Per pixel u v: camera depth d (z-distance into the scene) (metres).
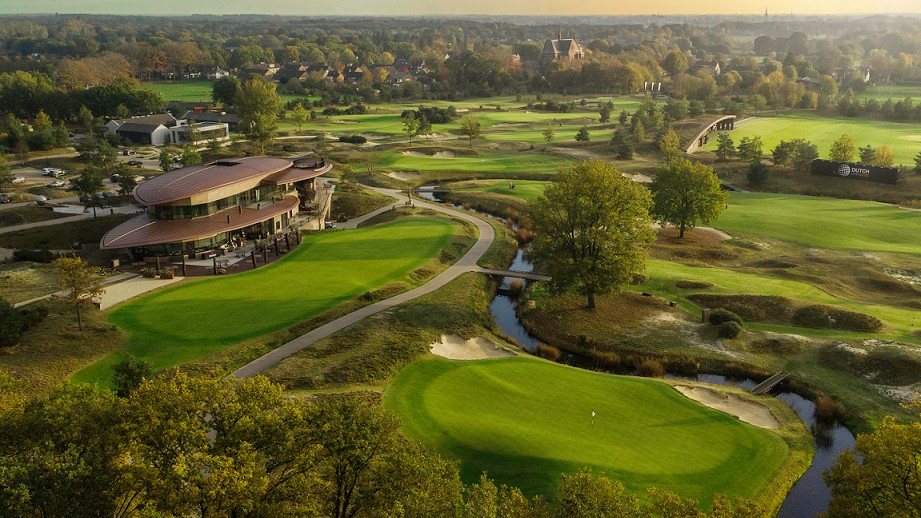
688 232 112.12
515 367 63.38
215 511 29.12
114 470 29.70
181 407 32.09
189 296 77.56
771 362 66.69
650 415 55.03
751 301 79.31
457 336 70.31
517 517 29.25
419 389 57.34
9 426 31.92
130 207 119.75
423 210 124.81
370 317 72.06
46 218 111.31
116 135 189.12
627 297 82.88
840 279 88.62
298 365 59.88
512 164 169.38
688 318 76.81
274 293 79.00
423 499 29.53
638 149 182.25
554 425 52.44
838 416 57.41
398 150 181.50
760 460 49.16
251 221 98.50
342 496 33.47
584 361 69.81
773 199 135.75
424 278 87.19
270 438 31.97
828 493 46.66
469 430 50.09
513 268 97.06
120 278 84.06
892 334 70.62
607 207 77.44
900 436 32.16
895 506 32.09
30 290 76.44
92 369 58.81
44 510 27.14
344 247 99.38
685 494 43.69
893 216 120.62
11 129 167.75
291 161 120.69
